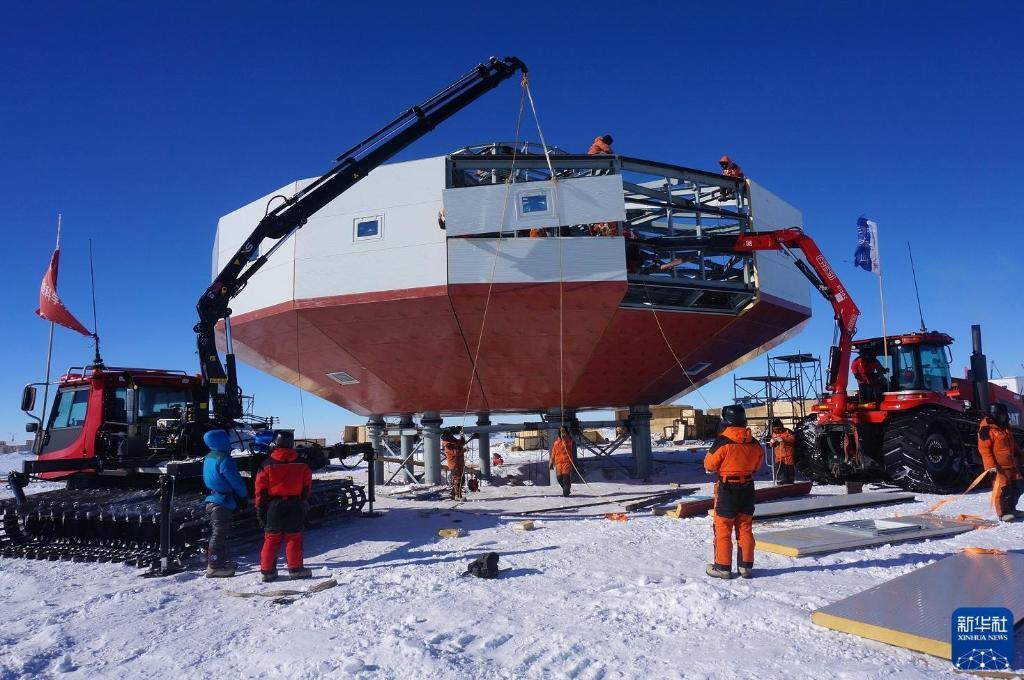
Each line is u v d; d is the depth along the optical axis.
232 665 4.32
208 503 7.32
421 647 4.33
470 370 14.58
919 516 8.76
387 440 19.11
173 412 9.88
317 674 4.00
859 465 13.35
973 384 13.88
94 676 4.21
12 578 7.40
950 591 4.68
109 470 9.27
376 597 5.74
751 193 14.34
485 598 5.59
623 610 5.05
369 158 11.04
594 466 19.83
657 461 21.95
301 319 13.30
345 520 11.00
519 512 11.47
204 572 7.42
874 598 4.66
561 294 12.40
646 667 3.90
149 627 5.23
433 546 8.46
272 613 5.50
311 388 16.83
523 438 34.62
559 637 4.49
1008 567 5.30
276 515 6.83
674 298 14.40
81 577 7.39
